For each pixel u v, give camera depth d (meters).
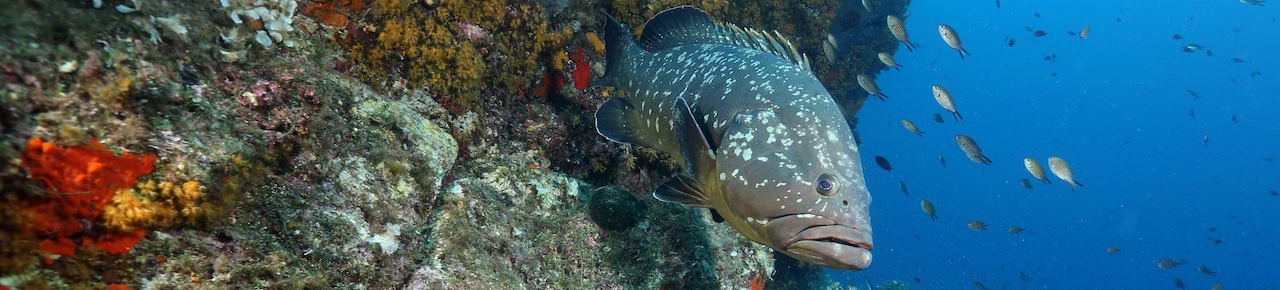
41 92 2.33
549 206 4.82
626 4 6.84
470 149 4.74
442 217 3.68
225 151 2.78
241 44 3.37
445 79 4.60
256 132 3.03
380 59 4.36
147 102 2.65
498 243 3.98
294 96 3.34
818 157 3.36
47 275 2.15
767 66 3.92
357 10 4.30
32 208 2.13
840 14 11.27
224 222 2.66
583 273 4.55
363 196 3.32
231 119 2.99
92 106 2.44
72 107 2.38
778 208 3.33
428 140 4.04
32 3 2.47
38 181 2.15
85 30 2.60
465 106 4.76
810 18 9.38
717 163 3.64
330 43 4.19
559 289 4.26
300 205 3.01
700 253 5.13
